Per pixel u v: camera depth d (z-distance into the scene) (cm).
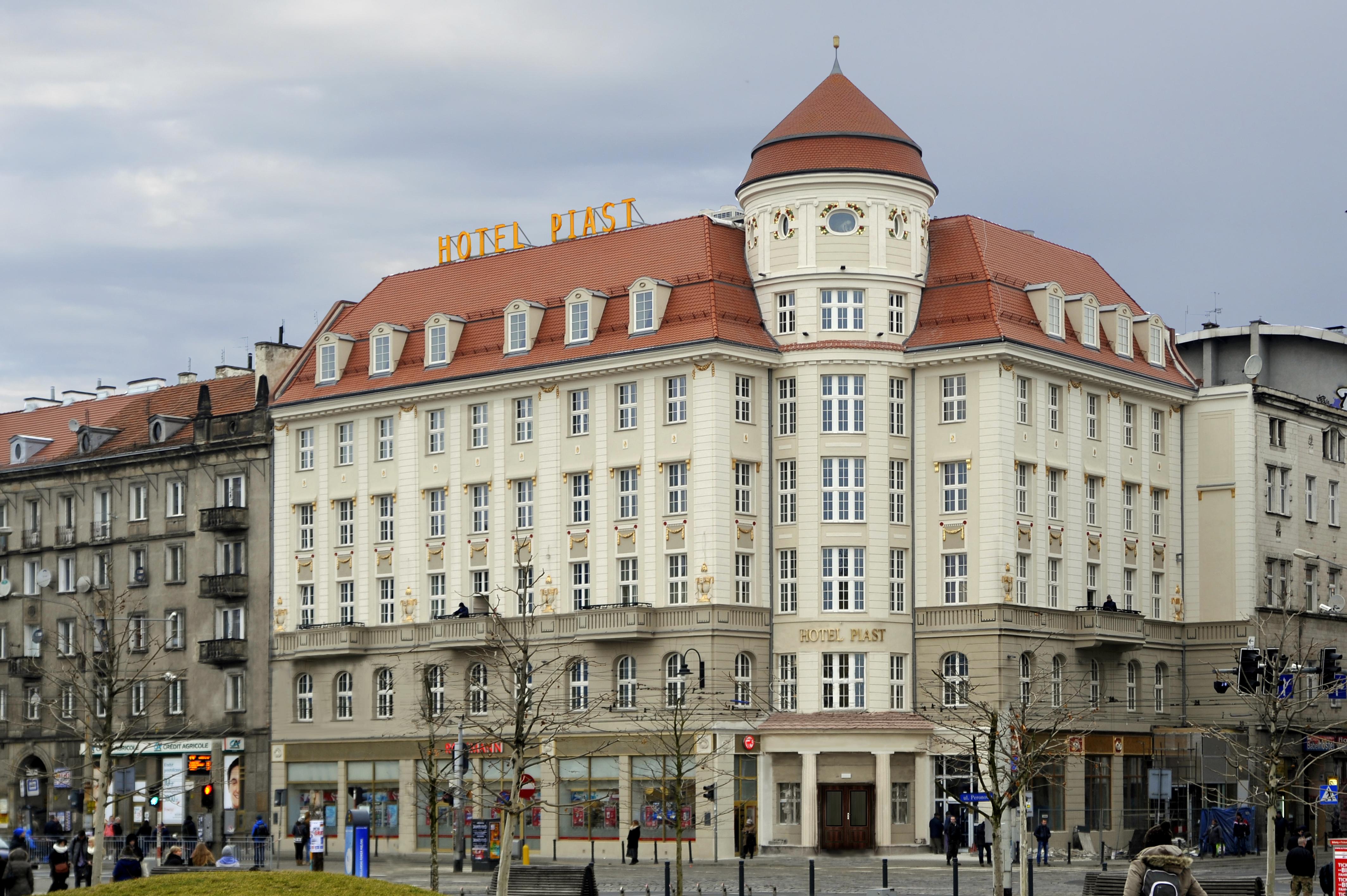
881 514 8631
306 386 10038
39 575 11006
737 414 8606
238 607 10175
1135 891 3062
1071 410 9019
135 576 10675
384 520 9588
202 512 10262
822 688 8544
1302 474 10075
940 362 8669
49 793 10875
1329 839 9512
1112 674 9138
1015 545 8588
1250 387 9638
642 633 8506
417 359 9619
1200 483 9731
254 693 10000
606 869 7656
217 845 8875
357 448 9700
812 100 8969
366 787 9475
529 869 5466
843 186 8750
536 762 7369
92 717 8856
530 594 8969
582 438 8888
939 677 8181
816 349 8644
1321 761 9862
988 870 7381
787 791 8462
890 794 8394
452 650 9200
